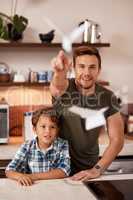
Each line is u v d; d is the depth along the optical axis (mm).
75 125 1814
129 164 2861
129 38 3438
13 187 1465
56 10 3291
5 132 2898
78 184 1500
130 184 1489
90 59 1725
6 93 3270
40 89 3316
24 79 3182
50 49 3312
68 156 1795
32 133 2889
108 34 3395
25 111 3287
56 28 3295
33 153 1859
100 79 3424
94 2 3344
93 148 1892
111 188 1433
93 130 1842
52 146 1848
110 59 3428
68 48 3186
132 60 3467
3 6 3207
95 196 1335
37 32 3283
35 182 1546
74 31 3297
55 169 1754
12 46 3111
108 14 3377
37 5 3264
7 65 3271
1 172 2623
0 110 2875
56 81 1729
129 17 3414
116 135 1832
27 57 3297
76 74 1768
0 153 2707
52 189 1433
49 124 1846
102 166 1726
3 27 3004
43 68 3328
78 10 3320
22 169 1850
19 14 3242
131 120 3254
